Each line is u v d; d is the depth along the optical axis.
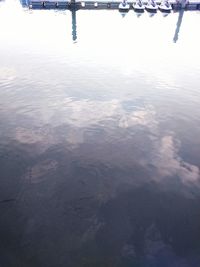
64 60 25.27
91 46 29.73
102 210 9.98
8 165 11.95
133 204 10.28
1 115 15.81
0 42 29.27
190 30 39.97
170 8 54.06
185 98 19.12
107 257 8.30
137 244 8.75
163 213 9.94
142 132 14.84
